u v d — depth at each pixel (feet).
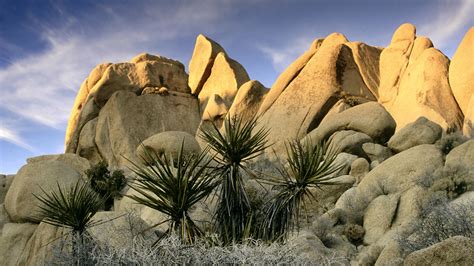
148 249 14.53
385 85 93.76
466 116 74.84
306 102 88.89
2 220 49.03
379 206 44.52
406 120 82.64
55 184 48.62
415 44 94.89
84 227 22.30
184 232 17.56
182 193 18.37
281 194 20.67
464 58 82.69
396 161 48.67
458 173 43.24
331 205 49.67
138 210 41.45
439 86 82.99
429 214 31.53
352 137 64.39
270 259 13.84
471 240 17.78
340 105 87.10
